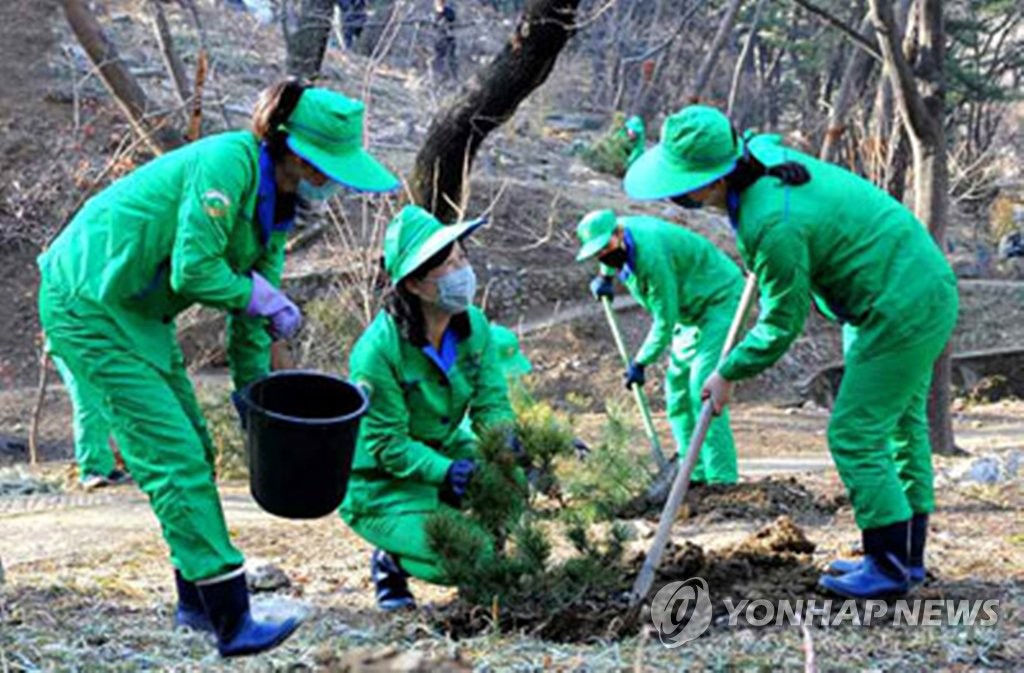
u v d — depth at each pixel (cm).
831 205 548
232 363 518
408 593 580
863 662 491
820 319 1933
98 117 2058
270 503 471
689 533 743
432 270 529
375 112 2208
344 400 487
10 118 2064
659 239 856
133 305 471
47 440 1511
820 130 2953
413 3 2014
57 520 849
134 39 2231
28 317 1853
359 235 1816
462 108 1063
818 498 830
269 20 2325
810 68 3266
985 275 2355
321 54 1492
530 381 1466
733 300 866
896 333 549
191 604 534
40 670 470
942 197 1127
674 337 886
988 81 3597
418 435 562
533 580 526
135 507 914
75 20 1245
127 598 600
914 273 552
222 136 475
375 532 552
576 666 475
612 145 2478
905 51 1135
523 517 546
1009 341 1927
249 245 481
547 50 1027
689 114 550
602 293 911
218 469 1085
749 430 1441
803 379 1800
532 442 561
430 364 547
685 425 877
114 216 466
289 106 472
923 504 591
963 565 637
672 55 3108
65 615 556
